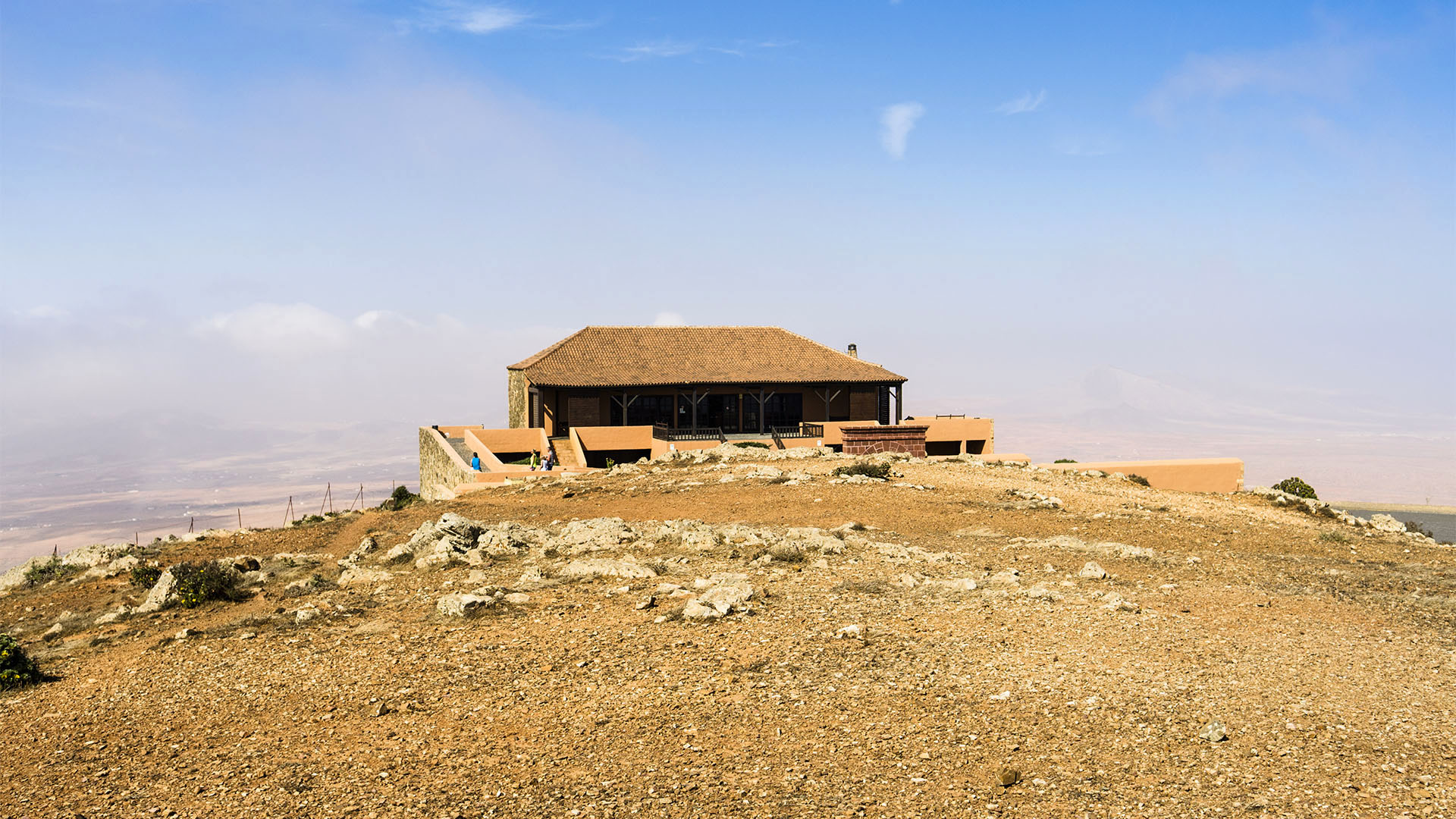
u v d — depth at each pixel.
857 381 62.84
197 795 10.04
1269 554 21.14
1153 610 15.34
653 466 42.28
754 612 15.45
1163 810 8.60
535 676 13.03
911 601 15.98
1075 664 12.53
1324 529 25.81
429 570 21.02
